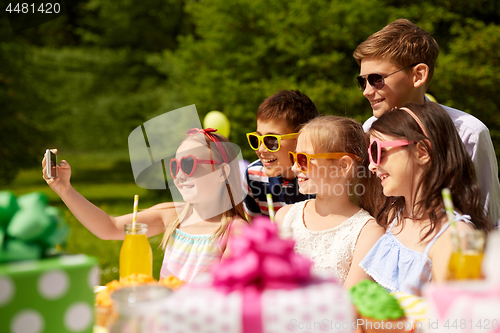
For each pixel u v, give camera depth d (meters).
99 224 1.85
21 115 11.58
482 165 2.11
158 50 15.72
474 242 1.07
